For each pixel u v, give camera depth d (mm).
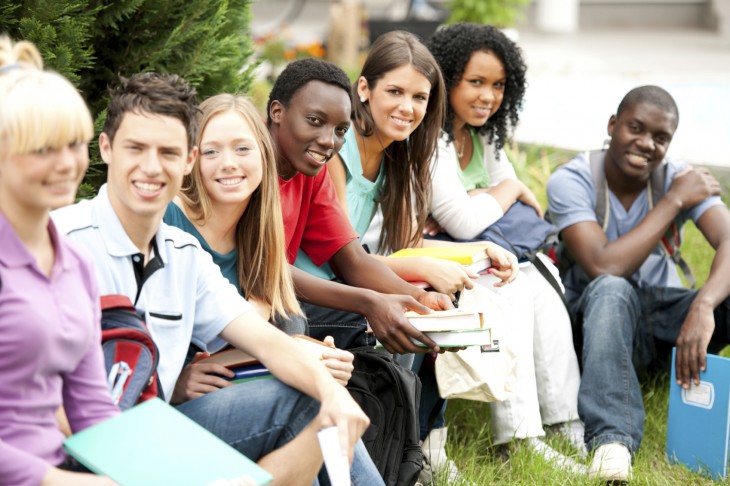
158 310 2729
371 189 4039
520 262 4230
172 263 2764
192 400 2770
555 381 4191
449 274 3723
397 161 4074
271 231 3137
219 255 3121
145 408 2426
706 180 4512
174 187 2611
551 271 4301
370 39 11969
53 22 3367
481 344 3324
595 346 4086
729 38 17578
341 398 2658
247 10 4418
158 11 3752
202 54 3887
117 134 2564
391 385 3297
